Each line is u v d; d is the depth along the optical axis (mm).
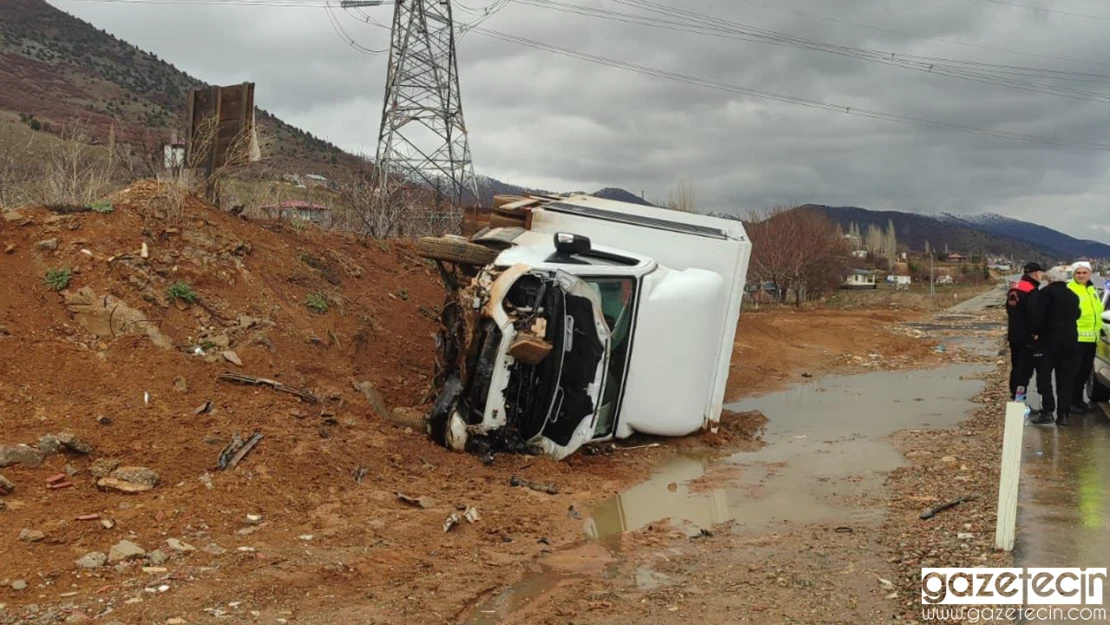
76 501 5961
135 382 7473
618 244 11039
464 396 8664
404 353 10883
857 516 7203
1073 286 11383
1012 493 5871
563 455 9141
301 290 10422
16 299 7926
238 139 11641
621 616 5121
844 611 5082
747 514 7445
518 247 10109
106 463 6438
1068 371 10477
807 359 19000
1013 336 10992
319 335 9852
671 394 10164
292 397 8289
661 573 5930
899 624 4832
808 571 5836
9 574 4934
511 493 7781
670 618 5066
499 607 5301
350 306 10938
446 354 9094
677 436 10414
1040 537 6125
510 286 8641
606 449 9859
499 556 6191
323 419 8086
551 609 5242
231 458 6945
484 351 8586
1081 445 9305
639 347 10016
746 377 16000
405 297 12469
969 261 170125
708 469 9273
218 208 11172
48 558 5195
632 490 8359
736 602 5297
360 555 5887
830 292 70562
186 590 5016
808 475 8859
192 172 11555
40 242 8641
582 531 6938
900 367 18625
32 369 7184
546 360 8875
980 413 12000
